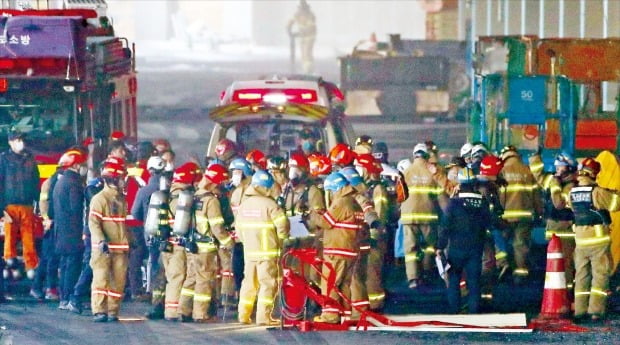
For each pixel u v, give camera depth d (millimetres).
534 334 50094
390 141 124125
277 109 67500
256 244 51125
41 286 59750
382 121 138375
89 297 60656
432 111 138750
